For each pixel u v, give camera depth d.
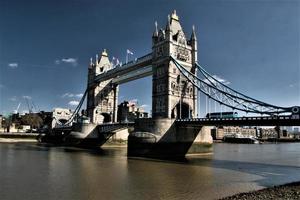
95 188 28.94
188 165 47.56
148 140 63.50
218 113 69.00
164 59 74.44
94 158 58.44
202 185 30.84
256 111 56.44
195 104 76.19
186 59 76.88
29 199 24.80
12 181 32.31
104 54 120.06
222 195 26.56
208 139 73.19
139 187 29.50
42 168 42.47
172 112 73.38
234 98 62.34
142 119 68.88
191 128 69.69
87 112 116.81
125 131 108.62
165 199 25.03
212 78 69.75
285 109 49.75
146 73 87.50
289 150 100.00
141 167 44.34
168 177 35.47
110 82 117.38
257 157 67.00
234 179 34.75
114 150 86.38
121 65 96.50
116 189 28.55
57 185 30.28
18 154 64.75
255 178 35.75
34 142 135.50
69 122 137.62
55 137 134.12
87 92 120.00
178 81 74.19
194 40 78.81
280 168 46.00
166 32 75.62
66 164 47.56
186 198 25.39
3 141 128.88
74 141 101.56
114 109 115.88
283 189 27.64
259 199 23.69
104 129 100.69
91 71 119.69
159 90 74.75
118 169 41.97
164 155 64.25
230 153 80.81
